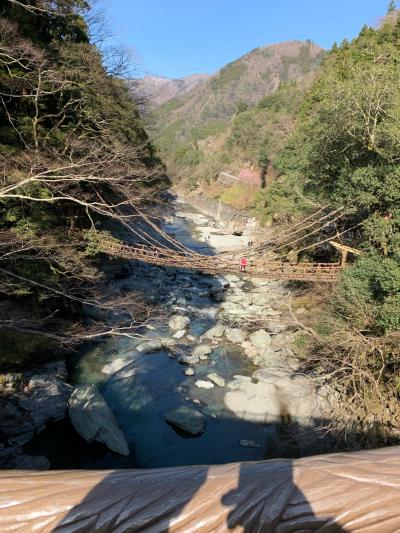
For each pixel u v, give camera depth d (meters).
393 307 7.60
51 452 8.24
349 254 13.39
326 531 1.33
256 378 11.03
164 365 11.74
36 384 9.65
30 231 9.09
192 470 1.49
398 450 1.60
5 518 1.32
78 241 11.30
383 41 22.52
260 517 1.32
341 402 8.91
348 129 10.22
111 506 1.33
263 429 9.16
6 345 9.96
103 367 11.38
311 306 13.67
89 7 12.91
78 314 12.91
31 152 9.58
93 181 10.09
